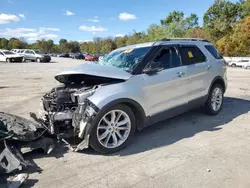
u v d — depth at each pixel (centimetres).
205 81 541
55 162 356
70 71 415
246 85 1106
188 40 548
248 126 507
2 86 1082
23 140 348
